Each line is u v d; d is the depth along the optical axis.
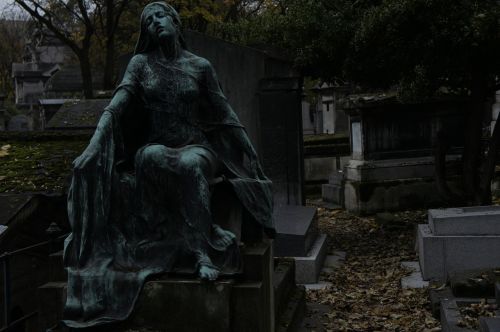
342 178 15.72
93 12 29.55
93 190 4.32
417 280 7.96
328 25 10.64
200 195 4.33
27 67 55.44
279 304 5.47
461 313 5.79
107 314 4.21
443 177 11.67
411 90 11.06
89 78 25.77
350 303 7.32
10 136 9.02
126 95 4.58
